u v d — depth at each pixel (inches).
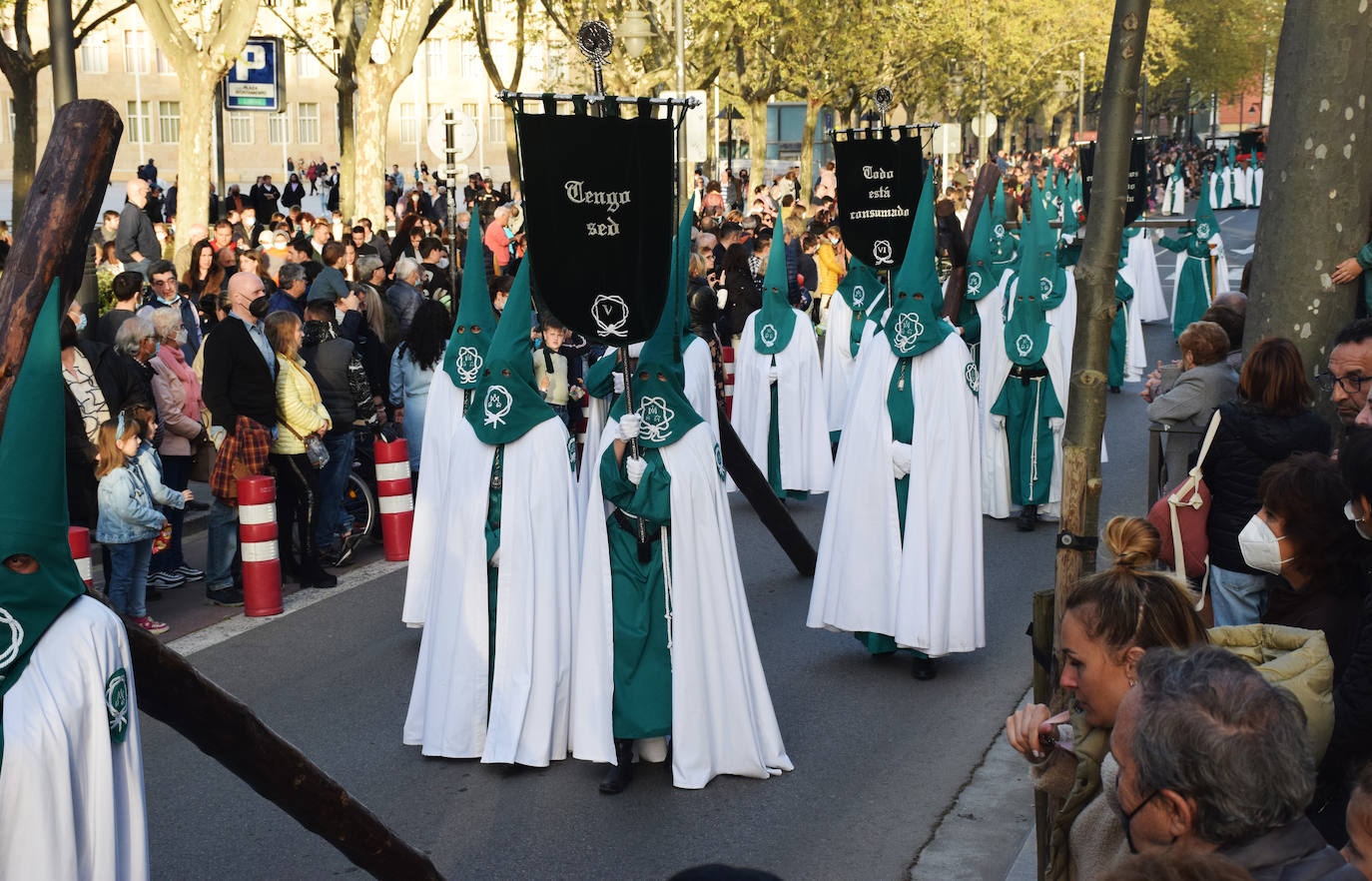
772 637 324.8
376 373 422.0
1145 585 116.4
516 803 231.1
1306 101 207.2
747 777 240.7
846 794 233.9
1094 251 157.9
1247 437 198.2
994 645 315.9
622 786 235.0
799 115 1792.6
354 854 158.9
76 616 125.9
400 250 644.1
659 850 213.2
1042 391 414.6
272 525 340.5
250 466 343.3
